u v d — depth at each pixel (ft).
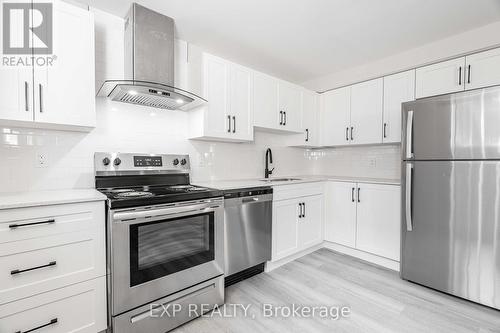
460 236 6.29
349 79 10.63
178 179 7.40
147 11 6.28
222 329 5.31
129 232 4.65
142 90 5.79
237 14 6.66
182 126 7.96
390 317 5.68
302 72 11.10
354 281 7.41
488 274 5.90
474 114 6.03
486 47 6.84
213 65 7.46
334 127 10.84
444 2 6.20
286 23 7.13
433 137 6.70
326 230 10.16
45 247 4.13
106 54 6.45
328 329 5.29
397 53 9.14
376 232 8.57
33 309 4.05
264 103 8.91
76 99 5.14
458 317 5.66
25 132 5.44
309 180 9.37
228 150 9.31
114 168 6.30
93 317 4.61
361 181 9.00
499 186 5.72
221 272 6.23
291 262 8.85
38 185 5.59
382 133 9.20
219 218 6.20
